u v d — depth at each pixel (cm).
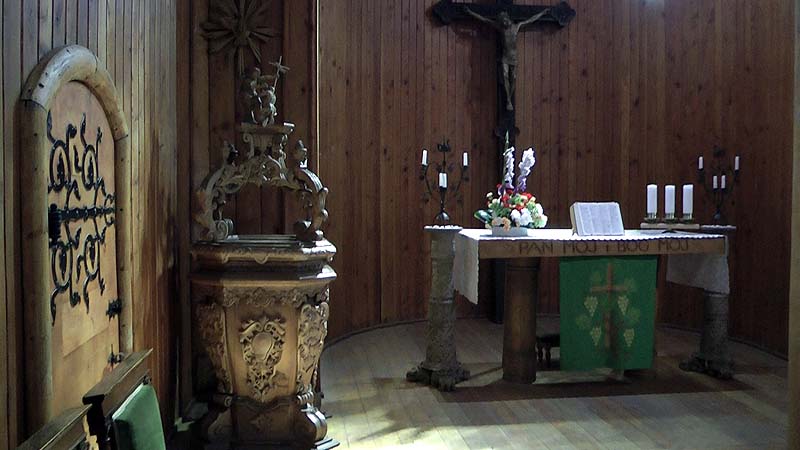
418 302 649
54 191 185
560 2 659
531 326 443
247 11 374
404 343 561
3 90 156
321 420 315
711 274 450
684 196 486
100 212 226
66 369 193
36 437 129
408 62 632
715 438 337
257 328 303
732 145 565
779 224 511
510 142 649
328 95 536
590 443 332
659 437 340
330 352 527
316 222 318
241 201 379
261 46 380
